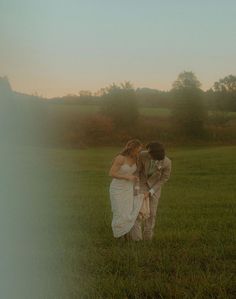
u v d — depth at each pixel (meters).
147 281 7.18
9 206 16.17
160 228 11.85
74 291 6.63
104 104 94.62
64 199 18.66
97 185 25.98
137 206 10.21
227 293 6.81
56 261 8.31
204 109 94.81
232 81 107.00
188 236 10.53
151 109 106.56
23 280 7.18
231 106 105.25
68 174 33.47
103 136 88.44
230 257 8.82
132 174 10.31
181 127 94.62
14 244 9.70
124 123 94.00
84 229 11.65
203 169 36.06
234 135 93.88
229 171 34.00
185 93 94.50
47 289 6.71
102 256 8.70
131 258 8.41
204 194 20.72
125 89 96.00
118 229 10.21
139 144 10.35
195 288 6.83
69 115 88.44
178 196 19.97
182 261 8.34
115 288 6.85
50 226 12.02
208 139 93.06
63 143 80.00
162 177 10.48
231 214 14.18
